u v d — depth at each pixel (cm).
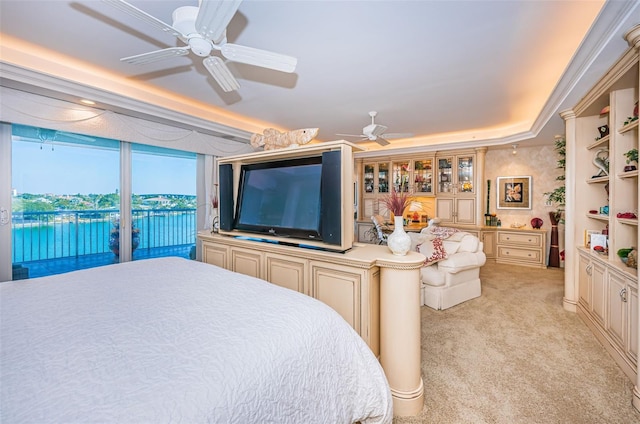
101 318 103
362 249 200
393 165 618
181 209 405
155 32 206
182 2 173
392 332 162
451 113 392
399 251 172
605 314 227
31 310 109
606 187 274
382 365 168
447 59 239
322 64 248
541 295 353
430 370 198
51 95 260
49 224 292
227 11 125
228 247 258
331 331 110
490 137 514
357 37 206
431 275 315
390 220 611
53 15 186
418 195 587
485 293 362
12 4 174
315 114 398
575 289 298
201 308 112
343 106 362
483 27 194
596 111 274
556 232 492
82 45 224
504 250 527
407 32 200
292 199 224
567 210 301
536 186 525
